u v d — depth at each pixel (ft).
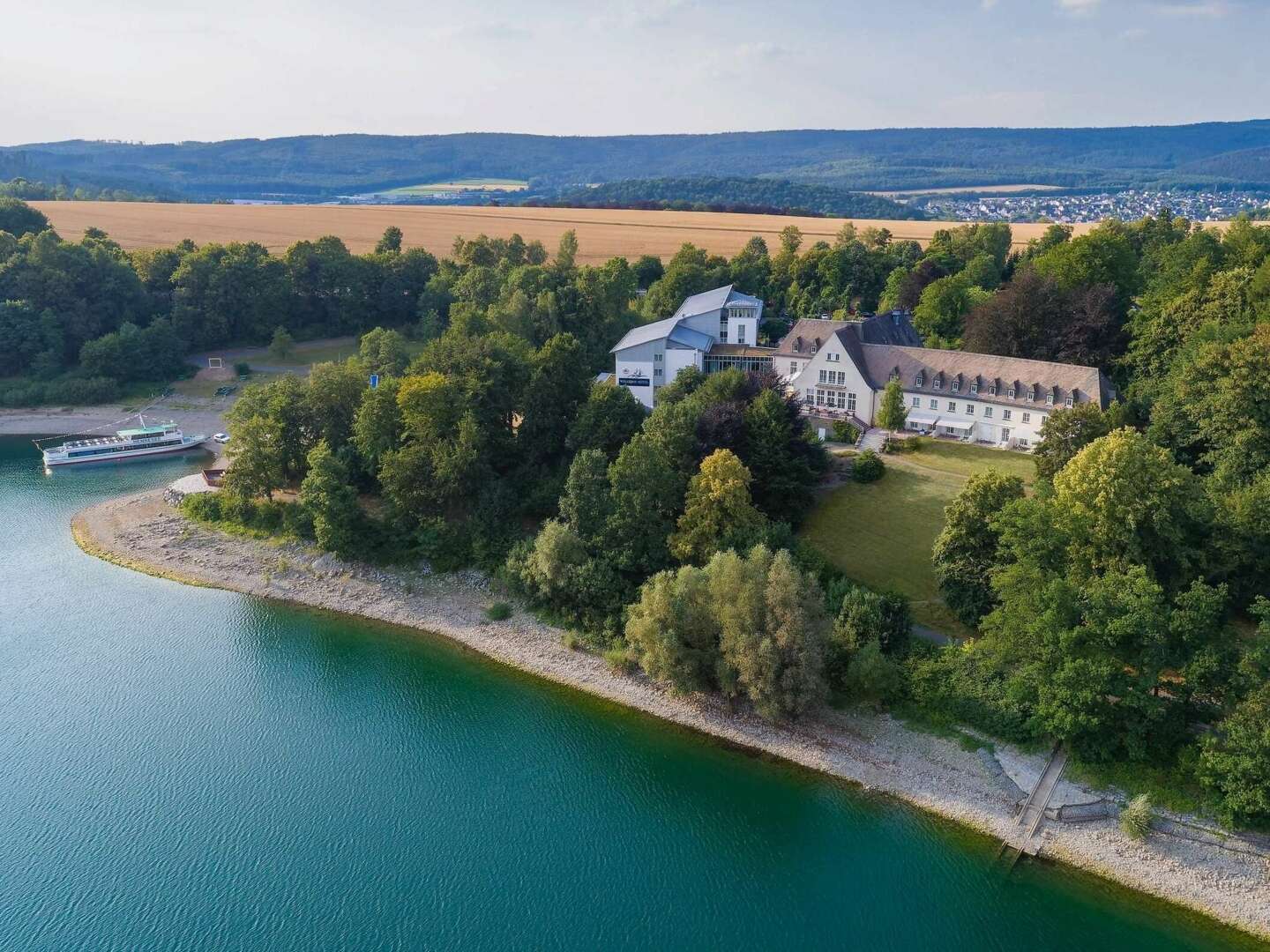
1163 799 182.39
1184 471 218.79
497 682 239.09
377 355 422.41
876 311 541.34
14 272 501.56
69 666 248.11
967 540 232.12
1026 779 192.44
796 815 191.62
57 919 168.45
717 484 247.09
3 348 486.38
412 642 259.19
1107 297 361.10
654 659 220.43
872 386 352.28
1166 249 443.73
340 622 270.05
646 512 257.14
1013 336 365.40
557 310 461.37
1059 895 168.76
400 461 290.35
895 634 223.71
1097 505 211.41
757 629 209.87
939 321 435.94
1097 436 264.52
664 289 545.44
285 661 252.01
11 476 389.19
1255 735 170.40
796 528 278.05
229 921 168.55
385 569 292.61
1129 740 188.03
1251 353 250.16
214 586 291.58
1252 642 188.55
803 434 288.92
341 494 294.25
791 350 397.39
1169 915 163.02
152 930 166.40
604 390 306.55
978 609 229.04
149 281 559.38
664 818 193.88
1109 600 189.98
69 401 480.64
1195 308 323.37
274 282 556.10
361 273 573.74
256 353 547.90
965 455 314.14
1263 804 166.30
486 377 314.35
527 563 263.29
